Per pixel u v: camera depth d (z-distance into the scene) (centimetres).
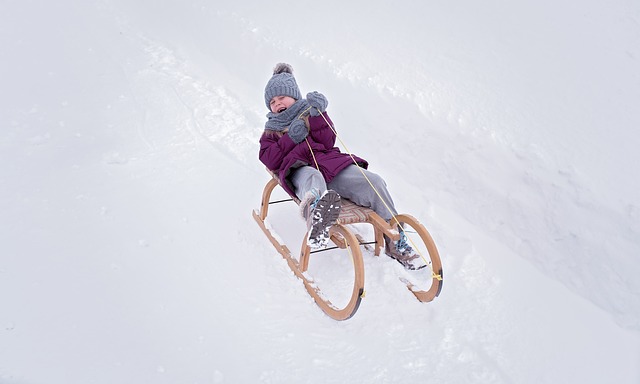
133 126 431
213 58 557
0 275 269
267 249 323
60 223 314
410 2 616
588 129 402
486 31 551
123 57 541
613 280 305
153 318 260
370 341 264
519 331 280
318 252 328
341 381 240
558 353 270
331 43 518
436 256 268
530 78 470
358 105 445
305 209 285
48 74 491
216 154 411
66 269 280
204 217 342
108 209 333
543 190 349
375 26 559
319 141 317
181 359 240
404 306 287
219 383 232
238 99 489
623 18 579
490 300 300
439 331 274
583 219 329
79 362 230
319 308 283
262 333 261
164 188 363
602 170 356
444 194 383
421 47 517
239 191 373
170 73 520
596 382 256
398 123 420
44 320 248
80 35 579
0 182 342
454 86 451
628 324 291
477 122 403
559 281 320
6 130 400
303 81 487
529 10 593
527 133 392
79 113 438
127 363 233
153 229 323
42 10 632
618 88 460
